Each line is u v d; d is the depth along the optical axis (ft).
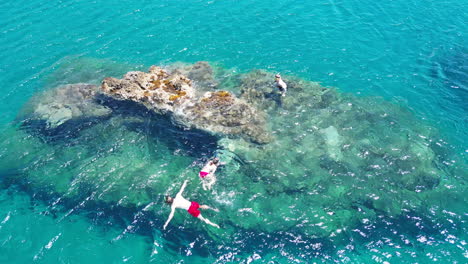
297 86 65.31
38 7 90.17
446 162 50.44
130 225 43.96
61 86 65.21
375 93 64.44
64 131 56.34
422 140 54.08
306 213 44.06
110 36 80.53
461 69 68.44
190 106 56.18
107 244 42.01
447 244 40.73
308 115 58.95
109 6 90.99
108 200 46.75
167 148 53.21
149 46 77.66
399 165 49.62
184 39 79.71
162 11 88.94
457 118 58.39
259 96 62.23
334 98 63.21
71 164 51.34
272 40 78.74
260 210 44.57
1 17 85.56
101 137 55.11
